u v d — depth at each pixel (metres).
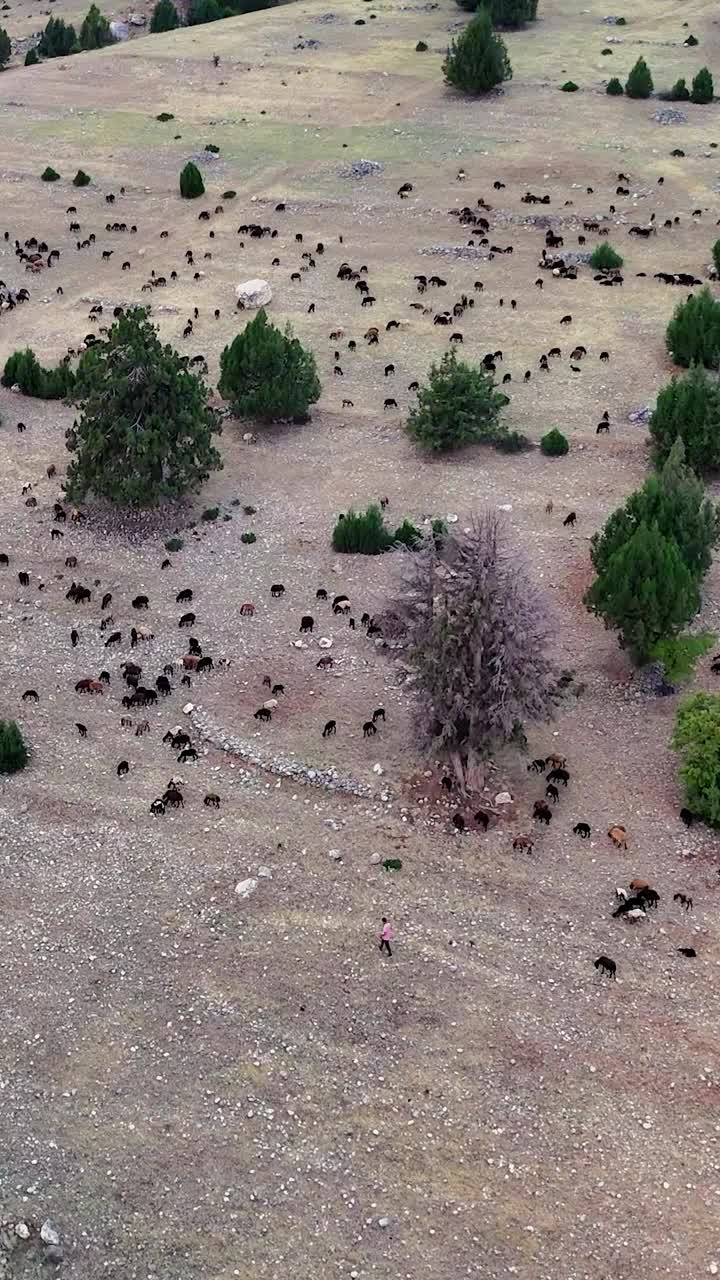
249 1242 16.38
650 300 47.75
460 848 23.05
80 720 26.55
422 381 42.38
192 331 46.22
